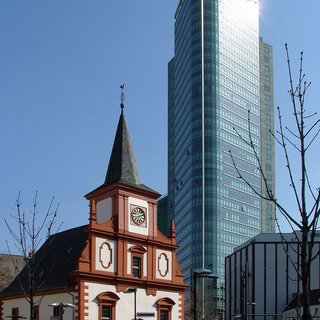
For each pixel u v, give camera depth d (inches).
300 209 477.7
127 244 2336.4
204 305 4311.0
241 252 5088.6
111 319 2203.5
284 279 4768.7
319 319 3703.3
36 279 2422.5
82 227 2522.1
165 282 2434.8
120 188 2367.1
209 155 7736.2
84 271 2154.3
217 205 7603.4
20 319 2391.7
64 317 2148.1
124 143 2527.1
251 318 4675.2
